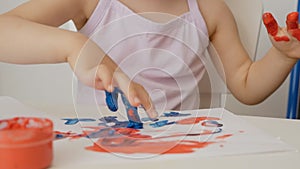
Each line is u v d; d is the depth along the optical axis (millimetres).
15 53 558
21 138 294
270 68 704
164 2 794
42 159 306
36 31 556
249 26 847
